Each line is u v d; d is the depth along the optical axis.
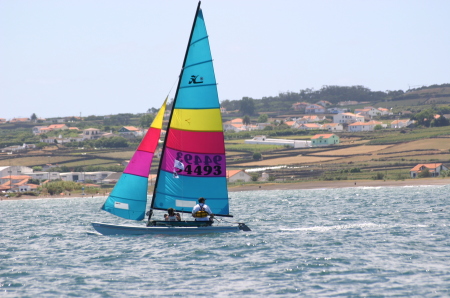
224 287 91.88
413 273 98.25
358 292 87.19
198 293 88.75
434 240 132.38
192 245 128.12
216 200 136.38
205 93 132.88
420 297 84.12
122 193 136.75
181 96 133.12
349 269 102.19
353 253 117.06
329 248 123.69
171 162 134.75
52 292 90.81
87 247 130.88
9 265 112.81
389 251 118.56
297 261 109.94
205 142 134.12
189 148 134.12
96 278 99.56
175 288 91.81
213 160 134.75
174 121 133.88
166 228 137.25
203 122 133.50
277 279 96.25
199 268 105.38
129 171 136.38
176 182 134.75
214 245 128.12
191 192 135.12
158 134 135.88
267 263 108.69
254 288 90.94
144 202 136.12
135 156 136.12
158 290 90.81
